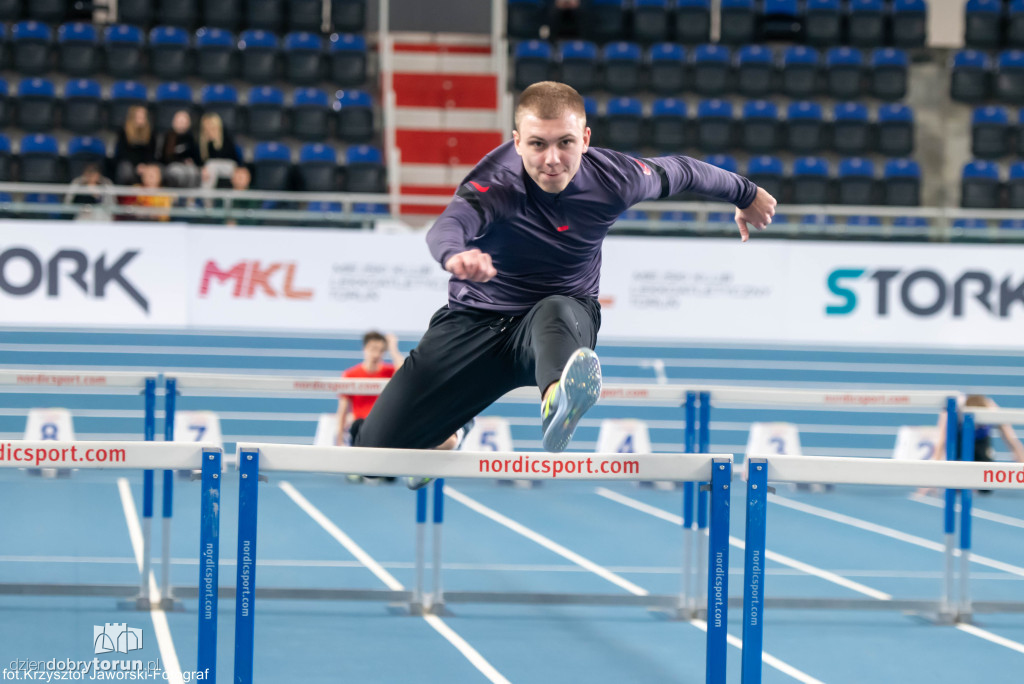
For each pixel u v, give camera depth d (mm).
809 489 14516
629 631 7445
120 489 12711
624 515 12266
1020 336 15719
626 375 16156
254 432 15484
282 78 20125
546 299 4082
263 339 15648
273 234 15055
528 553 9992
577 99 3945
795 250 15586
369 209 15609
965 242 15688
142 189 14641
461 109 20438
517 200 4078
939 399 7930
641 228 15484
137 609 7484
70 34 19297
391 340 13172
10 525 10422
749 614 3820
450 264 3445
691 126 19516
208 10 20438
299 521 11234
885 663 6809
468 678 6254
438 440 4613
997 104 20734
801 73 20328
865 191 18406
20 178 17328
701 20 21219
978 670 6695
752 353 16391
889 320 15664
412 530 10938
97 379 7410
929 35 22828
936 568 9883
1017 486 3871
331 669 6332
